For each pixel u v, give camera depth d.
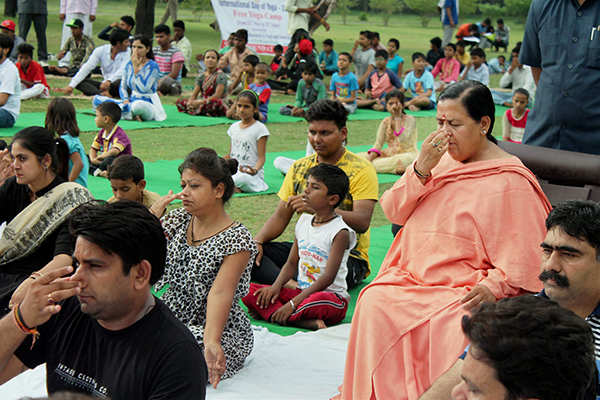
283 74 18.61
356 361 3.45
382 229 7.55
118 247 2.35
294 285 5.09
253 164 8.48
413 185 3.66
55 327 2.60
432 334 3.28
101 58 14.35
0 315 4.10
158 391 2.40
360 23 72.31
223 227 3.90
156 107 12.76
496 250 3.45
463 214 3.54
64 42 18.05
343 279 5.02
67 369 2.55
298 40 18.50
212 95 13.91
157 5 60.34
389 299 3.47
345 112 5.20
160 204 4.34
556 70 5.20
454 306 3.32
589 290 2.67
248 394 3.86
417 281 3.60
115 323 2.47
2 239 4.36
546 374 1.63
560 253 2.66
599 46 5.00
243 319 4.14
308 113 5.20
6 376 2.65
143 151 10.18
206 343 3.62
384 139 9.99
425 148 3.60
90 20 18.00
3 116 10.63
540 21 5.30
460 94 3.57
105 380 2.47
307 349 4.48
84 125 11.61
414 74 17.05
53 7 52.00
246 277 3.97
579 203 2.69
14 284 4.29
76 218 2.41
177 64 15.98
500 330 1.68
